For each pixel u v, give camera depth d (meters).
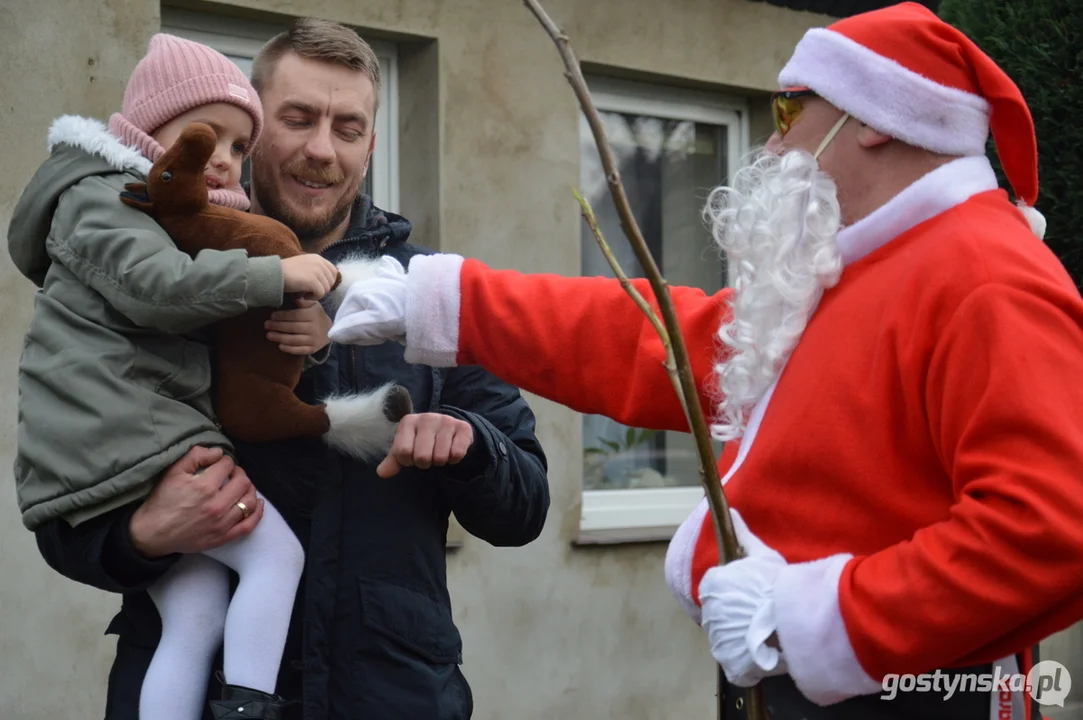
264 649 1.96
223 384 2.01
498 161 4.14
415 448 1.96
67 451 1.88
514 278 2.00
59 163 2.02
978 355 1.42
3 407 3.18
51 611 3.24
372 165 4.11
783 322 1.68
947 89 1.61
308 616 2.02
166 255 1.86
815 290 1.68
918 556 1.40
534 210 4.23
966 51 1.64
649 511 4.77
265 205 2.31
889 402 1.53
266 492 2.07
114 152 2.00
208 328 2.04
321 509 2.07
